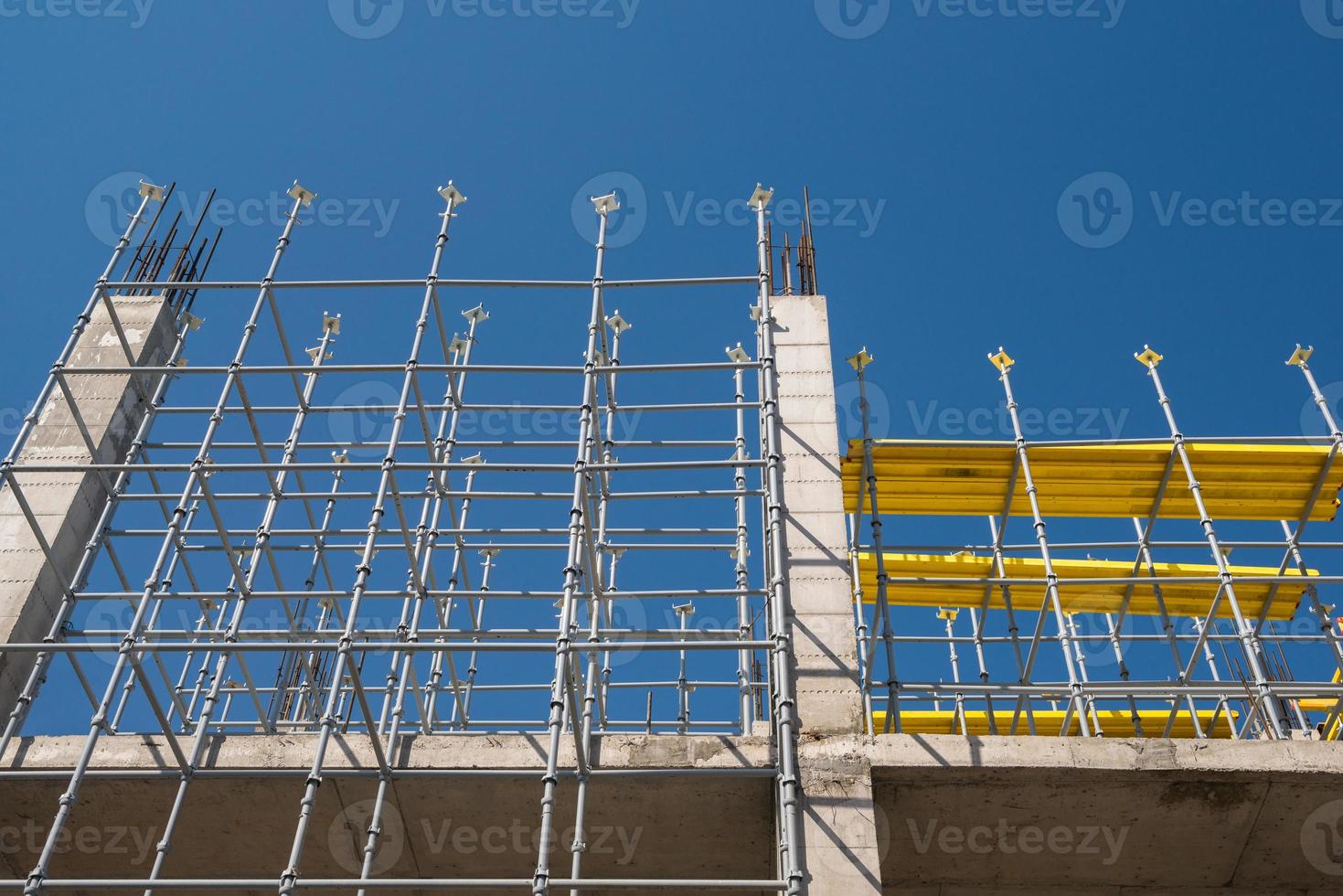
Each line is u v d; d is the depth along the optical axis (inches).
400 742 434.3
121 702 559.8
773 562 442.0
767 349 510.6
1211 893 465.1
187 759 434.0
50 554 496.4
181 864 463.2
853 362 595.5
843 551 494.3
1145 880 462.9
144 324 617.3
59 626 508.7
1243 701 697.6
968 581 553.3
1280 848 445.4
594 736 437.4
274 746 434.9
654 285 541.3
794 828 372.8
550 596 512.7
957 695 545.3
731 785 425.1
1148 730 751.1
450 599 608.7
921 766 425.7
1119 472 603.8
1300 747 427.5
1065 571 676.1
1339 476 604.1
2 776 422.9
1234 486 611.2
